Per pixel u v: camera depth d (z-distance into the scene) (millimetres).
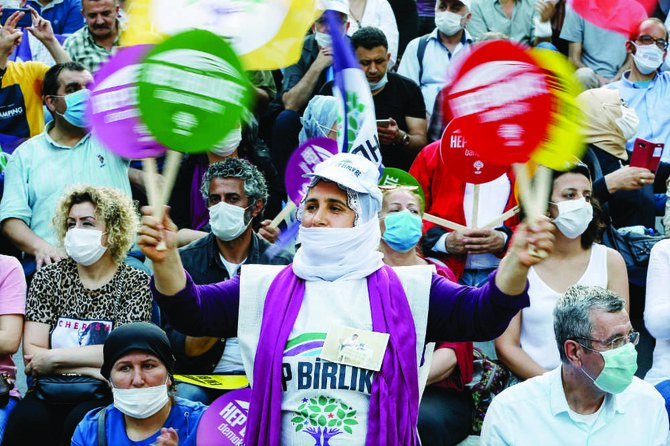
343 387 3867
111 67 3723
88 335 6543
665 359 6539
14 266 6789
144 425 5648
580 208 6516
